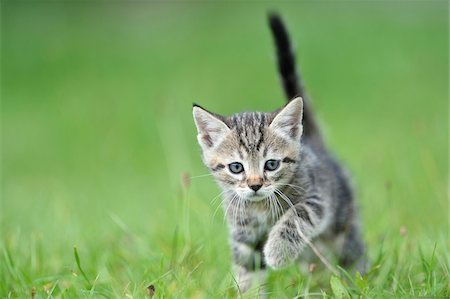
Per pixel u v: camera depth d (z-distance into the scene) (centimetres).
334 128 1545
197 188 1147
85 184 1441
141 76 2234
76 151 1738
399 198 1002
